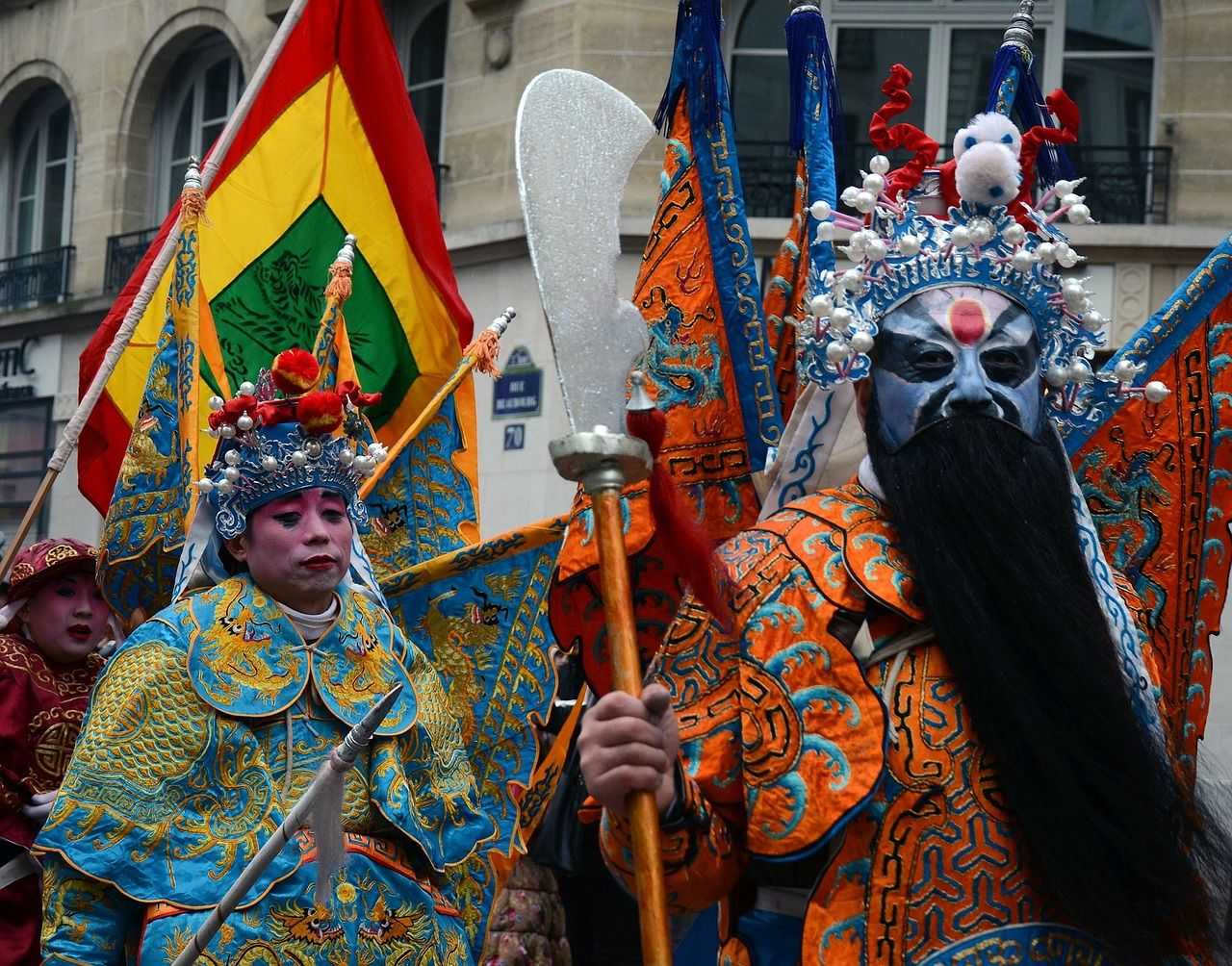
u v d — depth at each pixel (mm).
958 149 2846
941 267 2699
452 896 4281
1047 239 2756
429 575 4641
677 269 3436
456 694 4613
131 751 3865
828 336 2697
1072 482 2688
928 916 2451
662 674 2664
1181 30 11461
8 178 16906
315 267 6039
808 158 3242
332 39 6164
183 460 4762
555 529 4617
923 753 2484
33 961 5148
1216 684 9914
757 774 2525
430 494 5141
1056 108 2910
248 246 5992
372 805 4023
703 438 3363
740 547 2699
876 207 2770
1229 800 2707
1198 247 11312
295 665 4051
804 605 2578
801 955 2553
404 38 13516
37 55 16328
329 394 4133
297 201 6078
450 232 12891
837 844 2504
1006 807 2475
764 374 3348
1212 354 3203
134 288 5941
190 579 4195
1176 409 3182
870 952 2451
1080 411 2830
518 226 12453
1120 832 2465
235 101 15180
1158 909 2486
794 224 3486
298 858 3857
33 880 5195
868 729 2492
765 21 12234
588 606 3246
